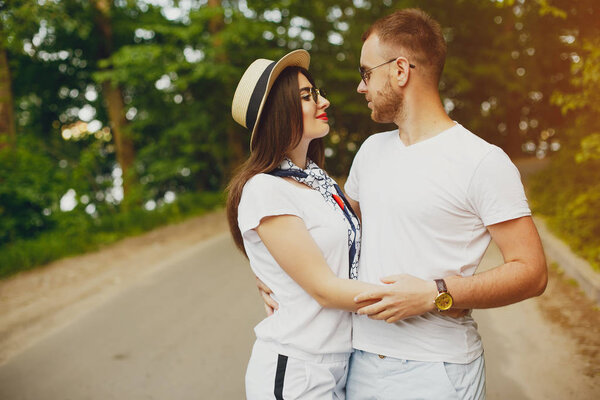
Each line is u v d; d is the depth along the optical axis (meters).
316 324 1.71
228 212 1.87
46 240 8.07
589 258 4.93
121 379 3.55
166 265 6.84
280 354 1.73
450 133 1.64
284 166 1.76
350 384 1.85
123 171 16.03
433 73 1.69
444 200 1.59
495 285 1.50
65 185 9.33
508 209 1.51
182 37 13.69
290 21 16.23
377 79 1.72
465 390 1.64
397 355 1.68
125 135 15.93
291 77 1.74
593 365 3.22
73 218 8.87
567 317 4.02
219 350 3.93
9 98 10.97
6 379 3.64
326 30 17.39
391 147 1.77
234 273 6.19
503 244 1.55
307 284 1.63
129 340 4.24
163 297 5.39
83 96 17.84
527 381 3.14
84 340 4.30
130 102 15.80
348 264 1.77
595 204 5.41
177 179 16.94
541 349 3.55
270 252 1.67
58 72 16.66
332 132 19.55
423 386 1.65
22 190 8.52
